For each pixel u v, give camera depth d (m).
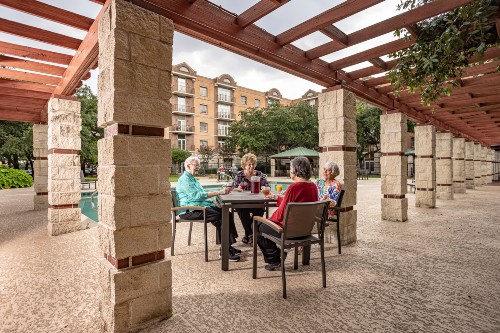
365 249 4.33
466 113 8.47
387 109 6.70
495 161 24.75
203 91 38.66
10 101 6.32
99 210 2.35
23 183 17.53
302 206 2.75
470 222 6.40
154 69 2.31
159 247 2.32
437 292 2.80
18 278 3.21
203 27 2.85
